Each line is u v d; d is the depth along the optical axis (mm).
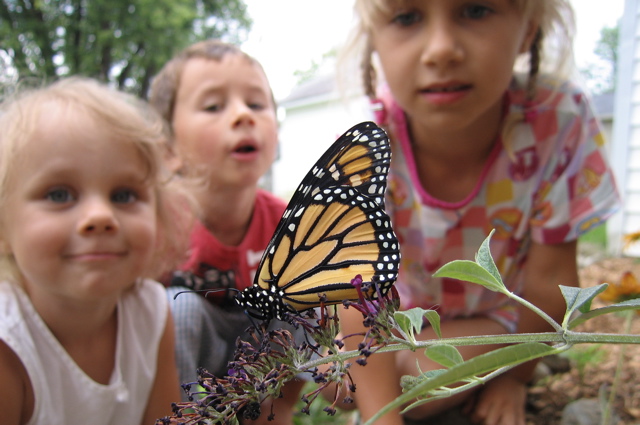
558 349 179
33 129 365
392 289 212
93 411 406
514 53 432
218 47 616
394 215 559
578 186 488
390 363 439
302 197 266
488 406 473
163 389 457
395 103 550
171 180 482
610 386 530
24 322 382
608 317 756
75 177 366
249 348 203
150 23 3760
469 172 523
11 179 366
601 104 4527
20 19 3479
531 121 499
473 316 567
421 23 424
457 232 532
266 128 593
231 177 568
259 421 490
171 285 576
